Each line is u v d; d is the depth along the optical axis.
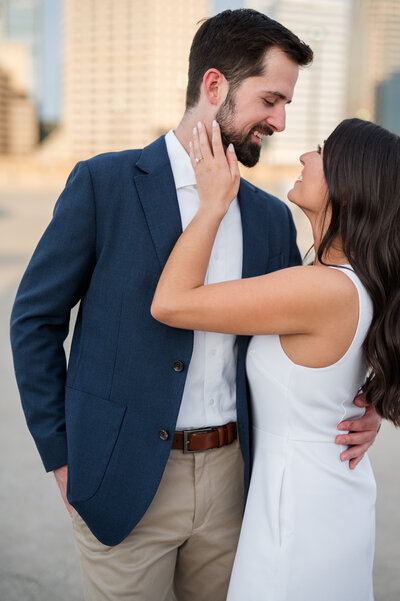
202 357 1.58
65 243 1.50
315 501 1.48
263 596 1.45
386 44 75.81
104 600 1.58
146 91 96.75
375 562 2.70
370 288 1.43
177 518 1.59
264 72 1.51
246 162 1.63
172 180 1.57
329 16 75.25
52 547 2.78
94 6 97.19
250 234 1.67
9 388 4.74
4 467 3.48
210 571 1.69
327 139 1.52
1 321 6.71
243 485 1.70
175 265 1.46
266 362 1.53
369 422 1.58
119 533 1.52
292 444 1.51
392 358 1.45
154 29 94.12
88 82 99.75
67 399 1.57
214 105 1.56
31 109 114.62
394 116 76.44
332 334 1.44
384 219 1.43
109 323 1.52
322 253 1.51
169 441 1.51
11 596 2.45
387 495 3.22
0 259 10.54
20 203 26.23
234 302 1.42
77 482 1.51
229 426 1.64
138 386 1.51
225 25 1.53
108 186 1.51
